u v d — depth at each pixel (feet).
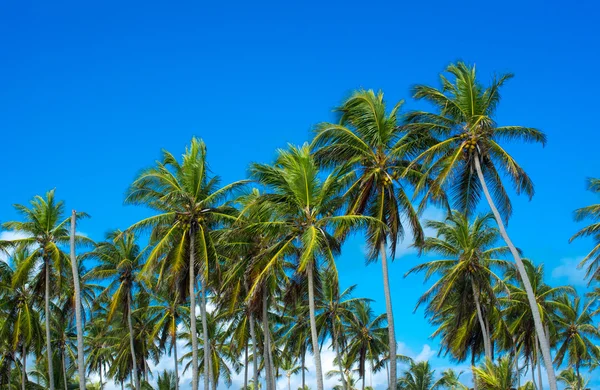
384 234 96.48
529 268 152.87
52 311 156.15
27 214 132.26
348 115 98.99
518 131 93.76
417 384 190.19
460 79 95.55
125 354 174.40
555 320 165.78
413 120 97.35
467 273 129.39
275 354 182.80
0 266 144.15
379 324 179.93
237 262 117.80
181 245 107.96
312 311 93.81
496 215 92.53
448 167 92.63
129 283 149.79
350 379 228.63
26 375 169.68
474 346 150.61
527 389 105.29
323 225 93.91
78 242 134.82
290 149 95.50
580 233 123.75
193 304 108.47
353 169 97.40
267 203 95.25
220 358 189.88
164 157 111.65
